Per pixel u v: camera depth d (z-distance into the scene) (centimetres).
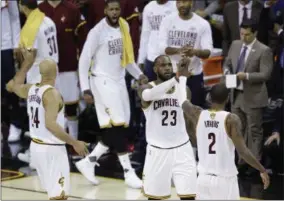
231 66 2466
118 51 2355
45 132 1878
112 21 2338
